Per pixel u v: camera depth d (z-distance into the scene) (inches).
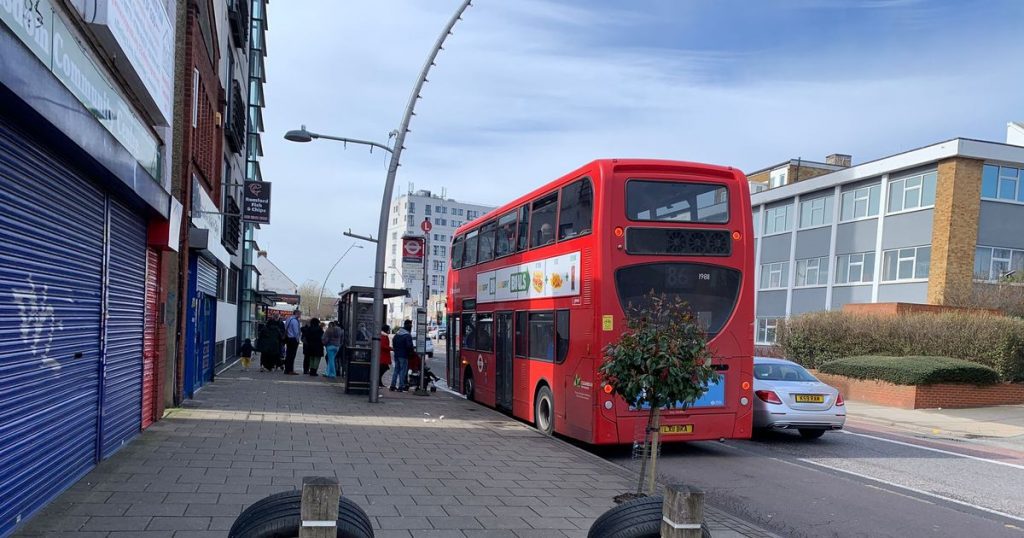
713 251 421.7
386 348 730.8
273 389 681.0
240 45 966.4
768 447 495.2
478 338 657.6
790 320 1101.7
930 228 1252.5
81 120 231.8
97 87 262.2
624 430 400.5
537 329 498.9
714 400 414.0
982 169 1227.2
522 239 539.8
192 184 545.6
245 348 1000.9
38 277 222.2
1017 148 1232.8
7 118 192.9
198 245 522.6
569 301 441.4
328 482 124.3
